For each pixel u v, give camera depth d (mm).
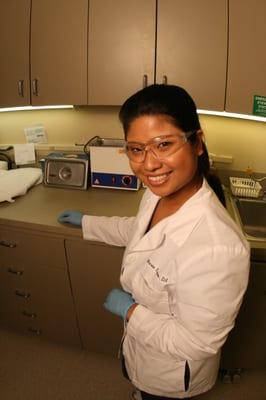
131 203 1701
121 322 1636
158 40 1589
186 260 730
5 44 1760
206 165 826
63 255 1551
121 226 1328
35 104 1815
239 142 1905
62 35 1681
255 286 1399
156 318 858
